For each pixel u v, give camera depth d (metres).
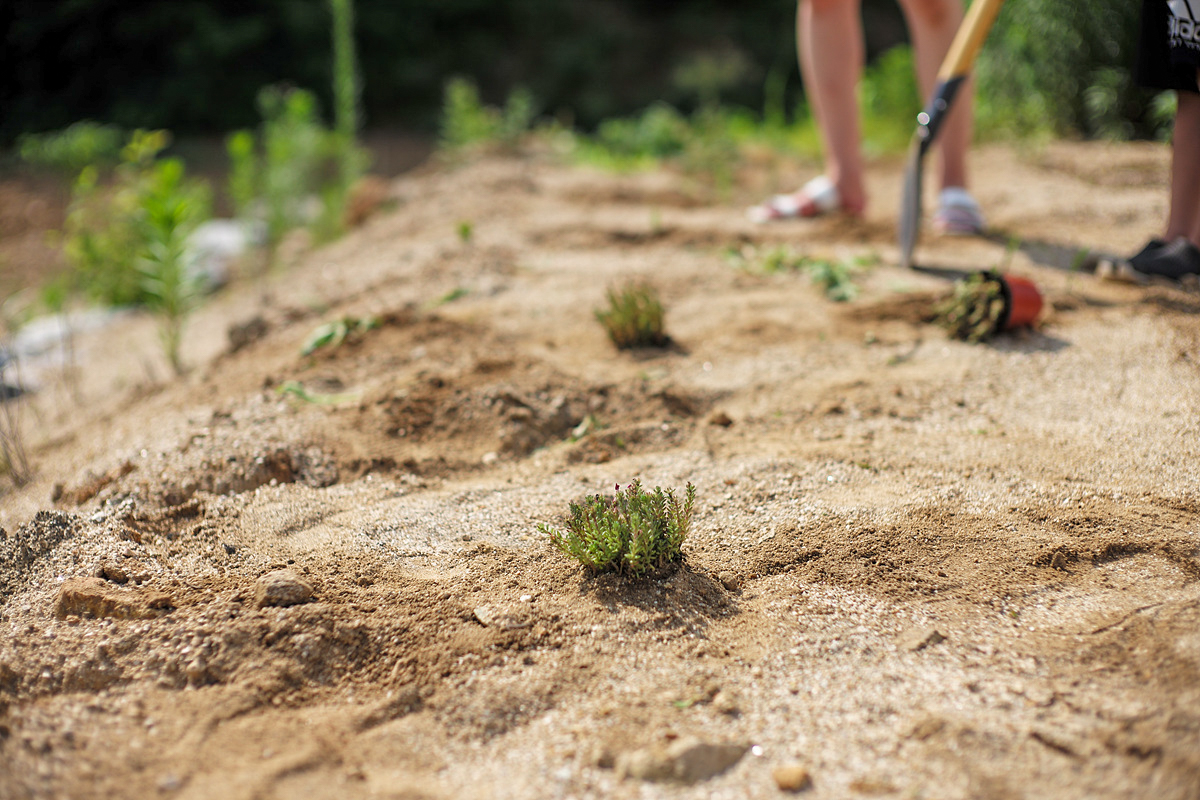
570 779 1.46
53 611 1.67
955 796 1.36
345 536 1.76
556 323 2.22
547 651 1.62
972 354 2.05
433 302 2.31
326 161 4.02
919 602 1.65
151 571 1.72
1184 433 1.83
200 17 7.15
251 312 2.54
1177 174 2.14
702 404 1.99
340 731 1.55
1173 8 1.98
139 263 2.39
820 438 1.90
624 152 3.93
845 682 1.58
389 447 1.91
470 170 3.30
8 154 5.55
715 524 1.76
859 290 2.28
